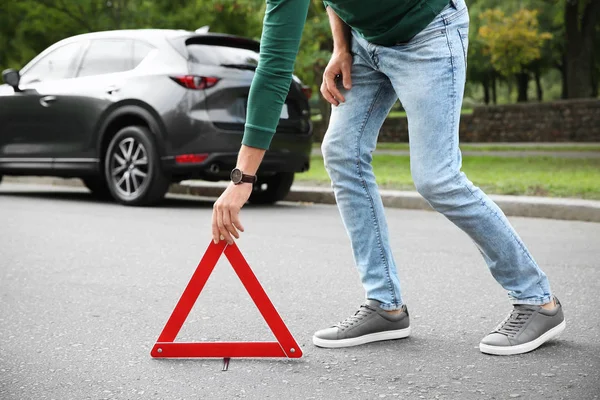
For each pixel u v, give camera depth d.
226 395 2.59
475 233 2.99
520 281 3.06
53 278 4.64
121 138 8.43
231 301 4.03
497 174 10.80
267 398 2.55
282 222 7.28
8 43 16.97
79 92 8.74
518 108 24.56
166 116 8.04
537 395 2.54
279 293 4.23
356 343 3.17
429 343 3.21
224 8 16.47
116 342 3.27
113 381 2.75
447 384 2.67
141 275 4.73
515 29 35.09
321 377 2.76
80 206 8.56
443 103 2.91
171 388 2.66
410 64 2.92
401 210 8.32
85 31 16.91
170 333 3.03
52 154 9.01
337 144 3.14
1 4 16.70
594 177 9.98
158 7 17.06
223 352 3.00
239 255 2.97
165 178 8.27
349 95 3.12
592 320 3.57
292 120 8.41
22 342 3.28
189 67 8.06
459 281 4.53
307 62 15.79
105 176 8.72
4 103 9.34
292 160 8.41
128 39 8.68
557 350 3.06
